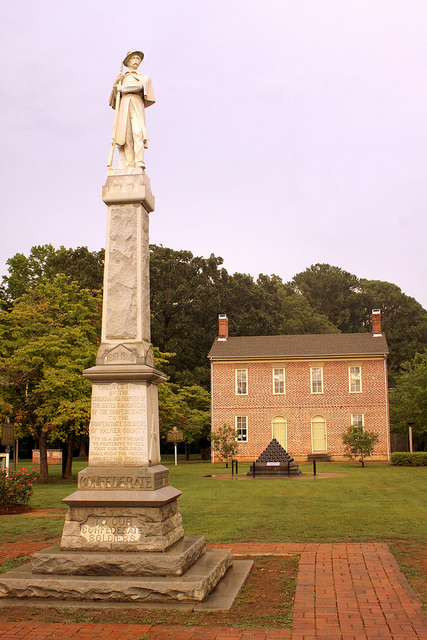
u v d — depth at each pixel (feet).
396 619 22.52
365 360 151.12
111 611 23.81
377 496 63.67
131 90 33.88
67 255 181.16
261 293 211.82
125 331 31.12
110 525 27.40
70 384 83.41
